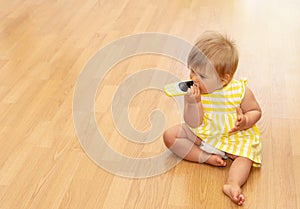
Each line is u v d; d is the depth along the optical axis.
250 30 2.55
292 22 2.62
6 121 1.94
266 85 2.08
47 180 1.64
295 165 1.66
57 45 2.48
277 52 2.33
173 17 2.72
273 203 1.51
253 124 1.67
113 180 1.63
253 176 1.62
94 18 2.75
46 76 2.22
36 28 2.66
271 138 1.79
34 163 1.72
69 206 1.54
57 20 2.74
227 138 1.67
